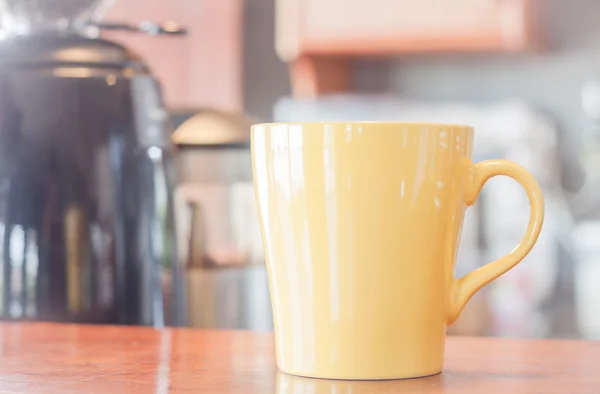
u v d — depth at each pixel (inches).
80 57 31.6
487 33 103.3
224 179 35.9
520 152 105.6
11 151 31.2
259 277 35.7
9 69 31.3
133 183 31.9
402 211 20.8
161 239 32.6
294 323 21.3
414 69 117.3
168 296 33.1
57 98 31.2
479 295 91.0
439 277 21.3
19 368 21.9
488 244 99.5
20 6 33.3
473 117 108.8
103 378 21.0
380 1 106.5
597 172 109.4
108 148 31.4
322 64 115.3
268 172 21.3
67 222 31.3
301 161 20.9
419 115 113.8
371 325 21.0
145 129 32.2
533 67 113.5
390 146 20.6
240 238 35.8
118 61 32.1
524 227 99.0
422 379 21.1
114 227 31.6
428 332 21.3
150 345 24.3
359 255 20.9
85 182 31.3
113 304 31.7
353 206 20.8
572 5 111.7
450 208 21.3
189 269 34.5
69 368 21.9
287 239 21.2
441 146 21.0
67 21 33.9
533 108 113.3
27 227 31.3
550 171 107.3
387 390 20.2
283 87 116.5
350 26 107.8
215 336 25.5
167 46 110.7
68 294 31.4
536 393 19.9
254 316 35.4
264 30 116.5
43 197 31.3
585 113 111.4
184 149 35.5
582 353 23.5
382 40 107.0
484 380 21.0
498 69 114.7
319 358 21.1
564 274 101.1
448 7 104.3
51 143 31.2
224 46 115.4
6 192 31.3
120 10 104.2
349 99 116.6
